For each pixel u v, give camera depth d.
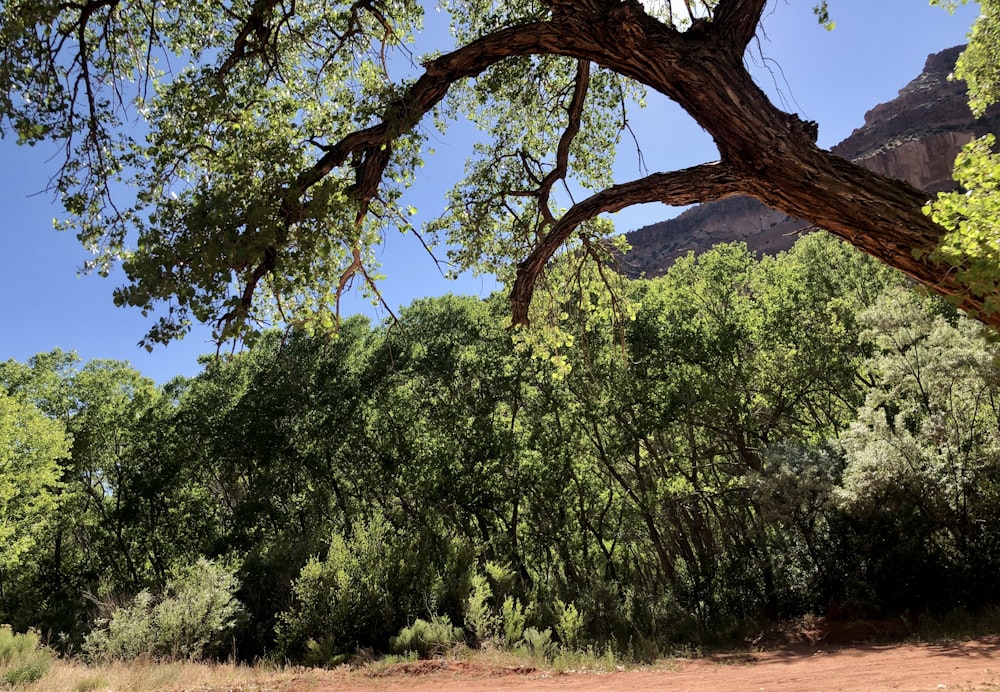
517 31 4.06
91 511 36.09
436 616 18.12
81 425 33.44
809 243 32.75
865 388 27.70
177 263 3.35
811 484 19.02
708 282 32.16
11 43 4.40
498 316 29.25
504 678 12.41
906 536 17.36
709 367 26.98
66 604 34.03
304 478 33.75
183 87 4.84
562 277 6.42
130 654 14.79
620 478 27.02
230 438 31.53
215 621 16.78
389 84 4.73
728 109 3.56
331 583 18.61
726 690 8.88
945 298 3.14
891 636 15.01
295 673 13.61
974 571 16.19
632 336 26.19
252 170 3.95
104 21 5.33
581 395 26.17
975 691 6.43
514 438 27.14
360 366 32.53
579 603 19.94
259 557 22.38
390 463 29.41
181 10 5.98
